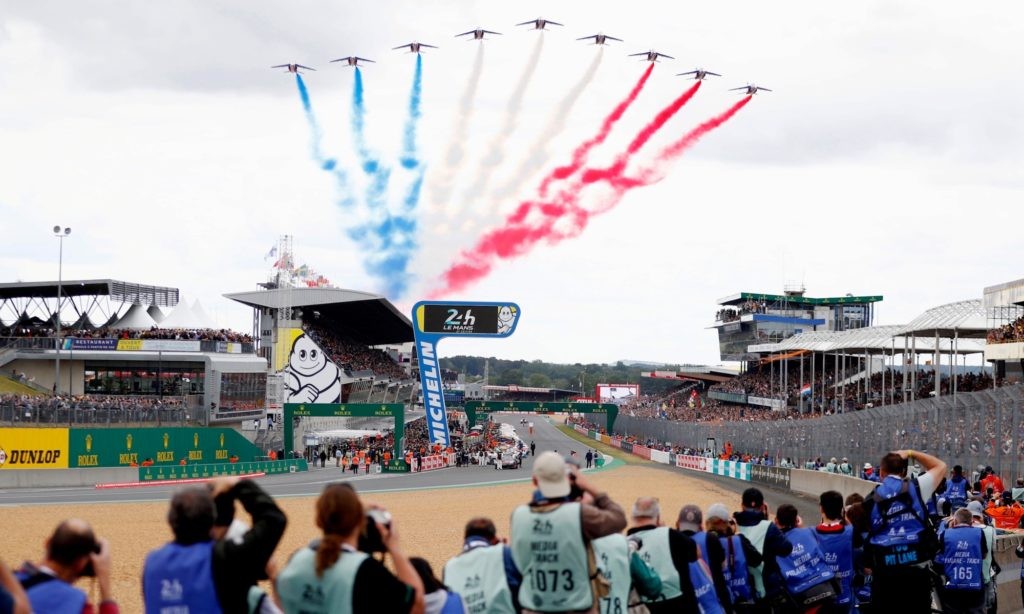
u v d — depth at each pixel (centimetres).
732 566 1147
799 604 1189
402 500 5112
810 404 10875
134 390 8719
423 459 7906
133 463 6538
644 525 1036
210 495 729
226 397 8750
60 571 691
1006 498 2597
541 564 852
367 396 13250
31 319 9744
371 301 11056
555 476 870
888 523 1150
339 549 706
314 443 9212
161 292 10481
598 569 905
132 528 3500
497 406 12825
